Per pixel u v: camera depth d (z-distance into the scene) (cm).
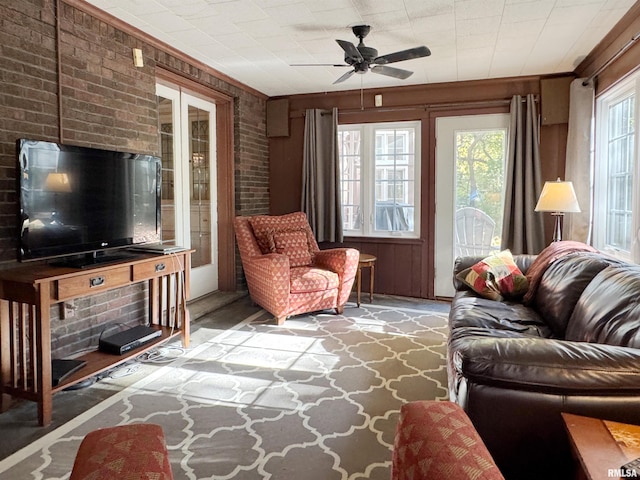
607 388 132
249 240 455
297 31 344
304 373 295
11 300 234
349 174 550
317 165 538
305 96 549
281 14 312
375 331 386
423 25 332
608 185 396
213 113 498
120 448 94
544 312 267
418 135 516
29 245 238
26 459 200
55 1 278
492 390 140
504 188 487
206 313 439
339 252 438
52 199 250
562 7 302
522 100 467
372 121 529
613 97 374
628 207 351
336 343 355
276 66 436
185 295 341
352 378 287
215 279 514
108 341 293
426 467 86
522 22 327
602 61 380
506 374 138
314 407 248
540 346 143
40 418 229
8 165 251
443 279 516
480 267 324
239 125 502
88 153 273
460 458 86
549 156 468
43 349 227
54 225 252
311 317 431
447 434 95
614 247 379
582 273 245
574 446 116
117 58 328
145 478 84
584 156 411
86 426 228
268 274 405
